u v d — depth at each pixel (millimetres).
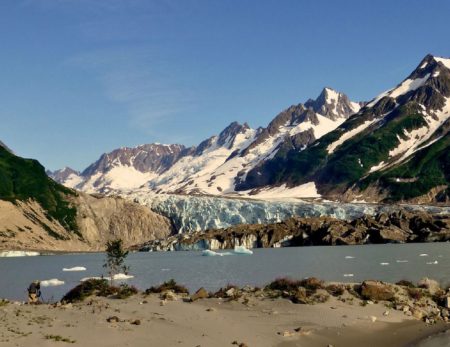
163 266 156750
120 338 31703
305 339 34844
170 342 31672
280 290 49406
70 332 32344
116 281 102375
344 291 48656
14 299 77250
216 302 45812
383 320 41062
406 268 118312
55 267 171875
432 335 37312
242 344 32031
